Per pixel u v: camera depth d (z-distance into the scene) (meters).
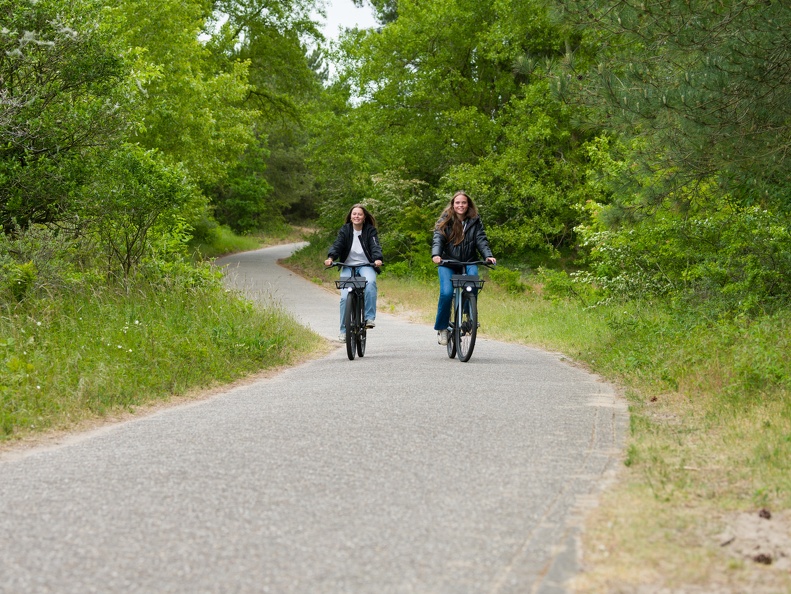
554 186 90.25
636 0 25.53
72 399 18.81
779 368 19.27
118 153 36.84
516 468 12.73
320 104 113.88
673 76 27.31
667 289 47.12
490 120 94.31
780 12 24.72
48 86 36.00
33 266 31.06
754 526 9.88
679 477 12.04
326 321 46.56
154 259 37.31
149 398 20.38
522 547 9.21
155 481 12.01
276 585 8.16
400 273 85.69
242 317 32.56
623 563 8.67
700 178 30.69
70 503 10.97
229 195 175.75
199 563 8.73
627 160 32.53
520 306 54.06
